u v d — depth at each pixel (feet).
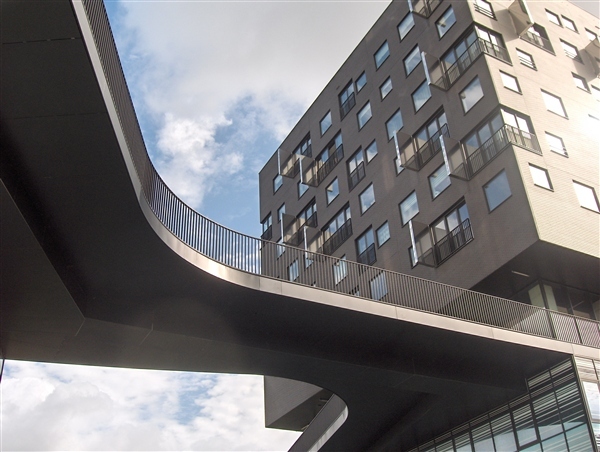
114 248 47.26
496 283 77.56
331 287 64.80
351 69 120.47
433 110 93.66
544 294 75.72
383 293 91.86
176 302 53.42
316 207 120.88
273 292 54.03
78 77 35.06
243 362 58.13
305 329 58.49
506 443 67.05
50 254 44.78
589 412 59.82
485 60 85.87
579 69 97.35
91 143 38.91
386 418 74.38
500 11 94.94
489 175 79.92
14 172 40.47
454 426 74.33
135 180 42.98
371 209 103.30
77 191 42.27
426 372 63.10
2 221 39.81
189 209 53.62
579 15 107.24
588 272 76.69
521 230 73.05
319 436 82.23
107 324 50.52
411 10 101.14
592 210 78.64
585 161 83.82
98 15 39.06
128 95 44.78
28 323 49.57
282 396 110.83
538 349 63.98
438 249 85.05
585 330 71.72
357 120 114.42
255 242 57.47
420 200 91.56
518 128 81.00
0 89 35.42
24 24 32.17
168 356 55.77
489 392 67.05
